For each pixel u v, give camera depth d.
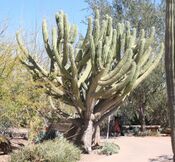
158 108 26.08
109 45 13.48
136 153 14.91
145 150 15.77
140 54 13.94
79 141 14.46
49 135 15.26
